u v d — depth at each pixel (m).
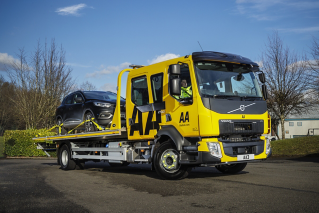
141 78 9.02
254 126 7.97
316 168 10.06
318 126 48.75
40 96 22.66
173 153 8.09
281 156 16.08
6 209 5.36
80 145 11.79
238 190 6.37
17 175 9.99
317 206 4.94
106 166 13.70
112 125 9.74
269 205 5.07
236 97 7.87
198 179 8.11
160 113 8.34
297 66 30.25
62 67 23.30
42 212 5.10
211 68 7.87
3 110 45.19
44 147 13.88
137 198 5.93
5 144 21.89
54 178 9.12
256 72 8.57
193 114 7.54
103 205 5.45
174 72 7.45
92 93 12.27
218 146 7.42
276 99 30.47
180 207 5.15
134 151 9.28
